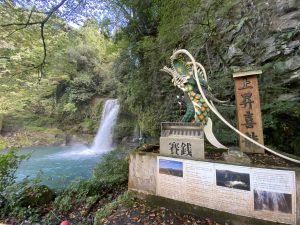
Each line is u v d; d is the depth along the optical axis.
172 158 2.68
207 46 5.64
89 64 17.23
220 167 2.33
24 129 15.23
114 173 4.84
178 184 2.62
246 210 2.17
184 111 6.11
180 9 4.51
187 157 2.58
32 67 5.95
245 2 5.31
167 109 6.79
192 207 2.50
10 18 4.89
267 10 4.79
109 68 17.36
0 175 3.74
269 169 2.07
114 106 14.27
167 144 2.81
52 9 4.62
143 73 7.91
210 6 4.89
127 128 12.54
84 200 3.81
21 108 13.59
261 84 4.29
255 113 2.96
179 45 6.34
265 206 2.07
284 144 4.06
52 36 5.68
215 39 5.15
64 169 8.97
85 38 11.64
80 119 17.20
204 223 2.34
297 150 3.84
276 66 4.26
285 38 4.29
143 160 2.97
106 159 5.60
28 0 4.42
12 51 5.47
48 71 6.78
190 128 2.72
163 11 4.89
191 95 2.92
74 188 4.16
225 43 5.57
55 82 13.84
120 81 10.93
